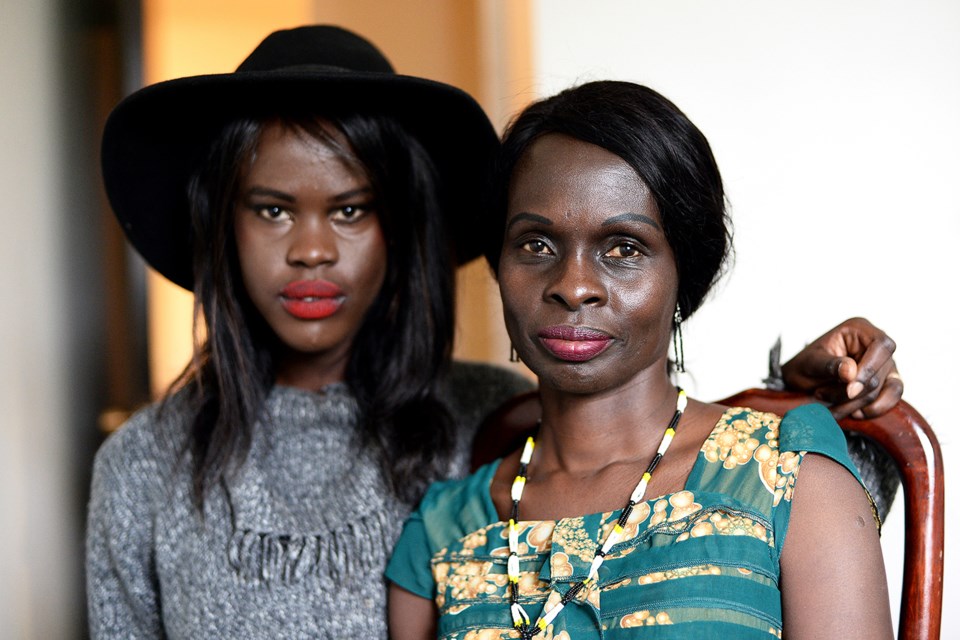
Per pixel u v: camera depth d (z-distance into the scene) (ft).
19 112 7.59
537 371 3.14
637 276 3.03
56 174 7.97
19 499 7.48
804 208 5.96
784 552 2.92
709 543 2.90
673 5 6.19
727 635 2.79
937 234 5.77
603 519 3.05
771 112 6.01
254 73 3.56
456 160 4.12
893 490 3.41
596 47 6.35
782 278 5.98
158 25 9.78
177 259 4.42
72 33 8.14
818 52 5.92
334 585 3.68
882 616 2.84
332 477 3.92
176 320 9.15
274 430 3.97
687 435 3.19
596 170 3.00
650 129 3.01
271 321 3.76
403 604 3.50
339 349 4.00
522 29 7.11
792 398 3.42
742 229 6.02
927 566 3.19
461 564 3.26
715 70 6.11
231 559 3.74
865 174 5.87
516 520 3.23
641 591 2.90
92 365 8.28
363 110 3.74
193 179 4.02
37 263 7.74
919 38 5.77
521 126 3.19
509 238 3.16
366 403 3.99
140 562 4.07
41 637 7.61
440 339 4.09
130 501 4.07
